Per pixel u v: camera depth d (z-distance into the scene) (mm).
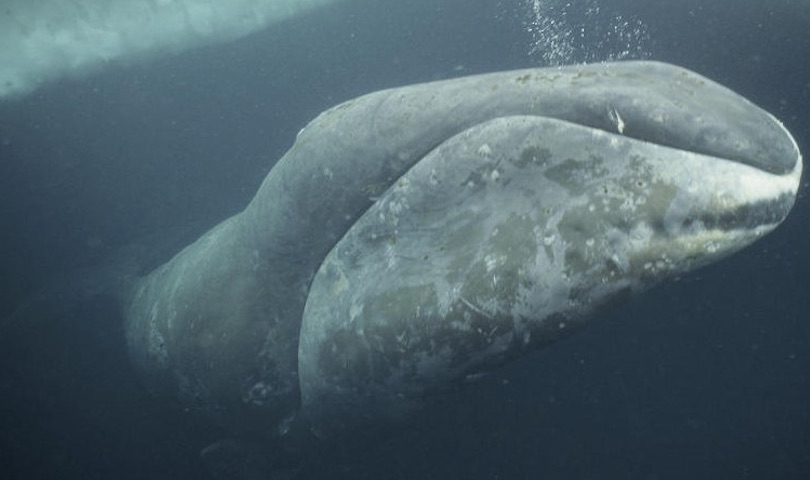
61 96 14625
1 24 13047
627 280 2777
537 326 2957
